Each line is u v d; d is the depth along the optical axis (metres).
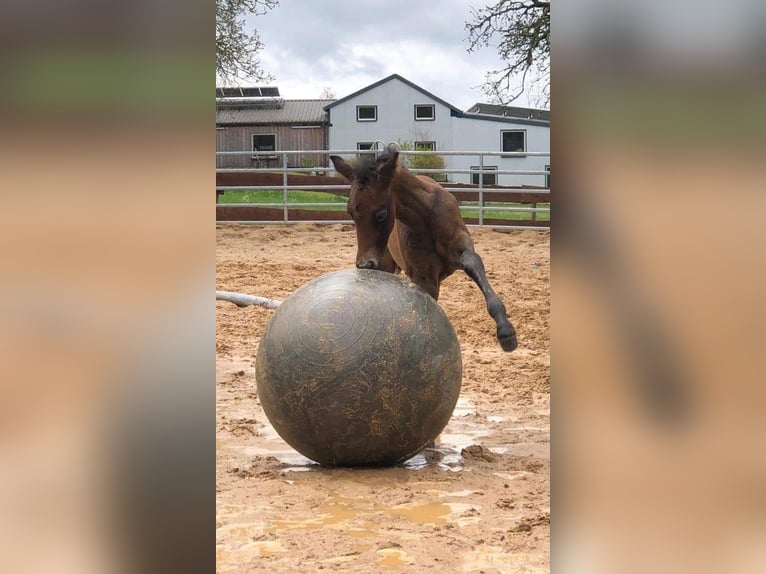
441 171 15.72
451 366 4.69
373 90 31.16
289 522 3.72
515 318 10.02
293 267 12.58
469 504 4.04
